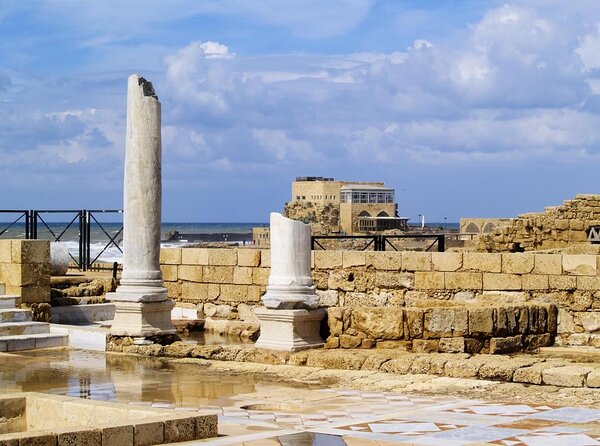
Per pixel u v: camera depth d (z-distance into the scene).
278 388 14.54
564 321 19.78
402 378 15.12
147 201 19.06
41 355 18.33
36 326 19.78
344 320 17.52
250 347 17.64
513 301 20.23
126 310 18.92
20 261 20.52
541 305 19.23
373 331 17.34
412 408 12.55
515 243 39.97
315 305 17.47
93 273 26.20
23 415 11.77
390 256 21.39
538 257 20.23
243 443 9.88
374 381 14.94
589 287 19.75
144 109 19.09
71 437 9.27
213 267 23.11
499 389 14.08
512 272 20.42
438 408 12.51
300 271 17.58
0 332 19.27
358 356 16.22
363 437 10.27
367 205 103.75
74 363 17.27
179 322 22.31
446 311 17.34
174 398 13.62
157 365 17.08
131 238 19.08
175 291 23.72
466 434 10.45
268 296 17.47
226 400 13.43
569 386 14.20
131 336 18.75
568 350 18.78
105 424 9.70
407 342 17.27
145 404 13.10
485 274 20.64
